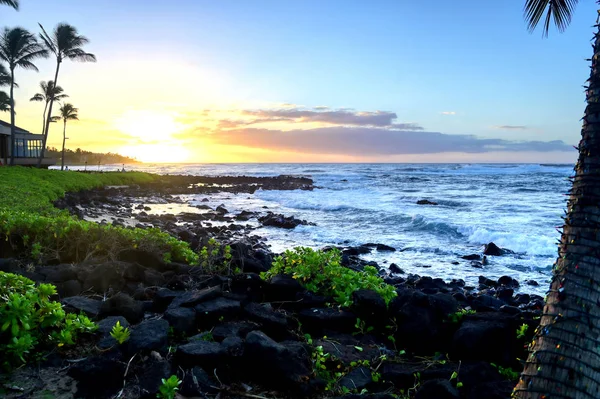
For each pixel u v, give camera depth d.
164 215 22.47
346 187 51.47
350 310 5.30
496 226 19.41
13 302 3.86
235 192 45.25
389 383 4.10
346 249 14.91
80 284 6.16
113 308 5.04
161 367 3.76
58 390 3.55
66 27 42.22
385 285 6.09
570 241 2.81
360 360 4.40
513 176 65.50
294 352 4.05
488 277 12.00
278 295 5.73
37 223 7.57
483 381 4.00
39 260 7.00
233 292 5.73
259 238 17.17
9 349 3.78
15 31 39.03
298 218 23.42
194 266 7.10
